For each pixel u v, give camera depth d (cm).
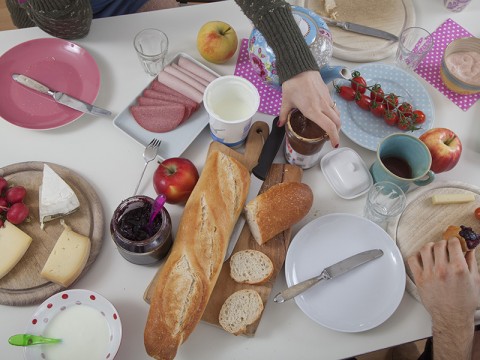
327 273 97
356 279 99
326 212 108
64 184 101
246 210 100
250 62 119
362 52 123
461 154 115
